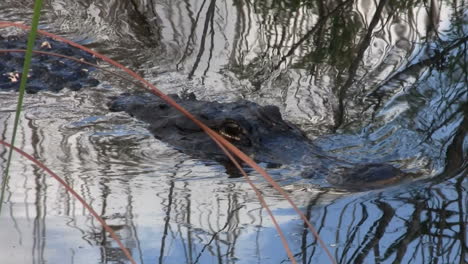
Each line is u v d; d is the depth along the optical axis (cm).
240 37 1293
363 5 1405
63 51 1251
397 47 1228
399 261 561
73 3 1511
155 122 985
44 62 1200
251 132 887
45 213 662
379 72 1145
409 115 980
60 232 616
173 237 609
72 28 1379
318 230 630
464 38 1234
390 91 1074
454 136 901
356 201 705
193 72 1175
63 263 548
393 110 1005
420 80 1101
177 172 809
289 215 669
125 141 919
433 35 1261
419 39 1251
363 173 768
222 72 1174
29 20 1407
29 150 859
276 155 845
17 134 920
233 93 1091
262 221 654
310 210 682
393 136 916
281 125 914
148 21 1398
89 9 1477
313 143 889
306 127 963
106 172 796
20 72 1149
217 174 803
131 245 590
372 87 1093
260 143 872
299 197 722
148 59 1241
